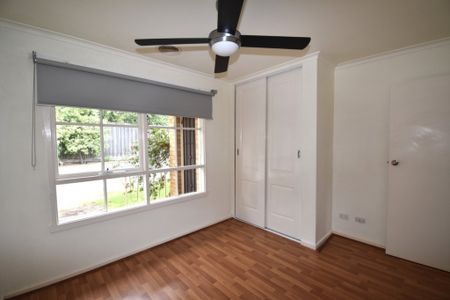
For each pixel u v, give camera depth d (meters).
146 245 2.38
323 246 2.42
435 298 1.62
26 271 1.70
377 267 2.02
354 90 2.50
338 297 1.64
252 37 1.34
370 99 2.39
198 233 2.82
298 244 2.48
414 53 2.11
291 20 1.59
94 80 1.94
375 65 2.34
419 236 2.04
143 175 2.38
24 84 1.66
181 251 2.35
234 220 3.27
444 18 1.58
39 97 1.69
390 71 2.25
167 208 2.56
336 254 2.25
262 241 2.57
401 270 1.96
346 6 1.43
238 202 3.29
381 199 2.36
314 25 1.67
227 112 3.23
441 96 1.92
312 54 2.23
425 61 2.05
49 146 1.77
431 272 1.92
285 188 2.67
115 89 2.07
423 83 2.00
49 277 1.79
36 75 1.68
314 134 2.28
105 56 2.03
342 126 2.60
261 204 2.94
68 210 2.02
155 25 1.67
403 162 2.12
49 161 1.77
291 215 2.62
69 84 1.82
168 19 1.59
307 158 2.35
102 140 2.13
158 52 2.15
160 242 2.49
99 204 2.15
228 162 3.29
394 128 2.16
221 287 1.77
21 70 1.65
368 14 1.52
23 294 1.68
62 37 1.79
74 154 1.99
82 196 2.07
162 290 1.75
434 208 1.97
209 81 2.96
